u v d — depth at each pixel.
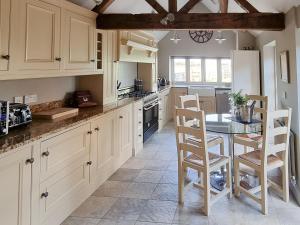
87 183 3.05
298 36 3.01
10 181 1.84
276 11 3.67
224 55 7.75
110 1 3.72
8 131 2.23
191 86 7.91
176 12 3.61
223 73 7.96
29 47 2.43
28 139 2.00
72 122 2.68
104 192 3.23
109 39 4.15
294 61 3.09
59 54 2.89
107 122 3.58
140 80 6.36
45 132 2.23
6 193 1.81
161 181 3.58
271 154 2.96
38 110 3.16
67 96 3.79
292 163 3.21
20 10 2.29
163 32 7.49
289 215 2.69
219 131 3.10
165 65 8.09
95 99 4.05
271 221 2.59
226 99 7.32
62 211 2.56
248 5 3.54
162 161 4.40
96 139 3.24
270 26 3.48
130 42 4.64
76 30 3.23
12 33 2.21
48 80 3.34
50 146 2.31
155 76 6.80
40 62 2.59
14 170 1.88
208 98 7.46
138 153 4.84
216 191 3.07
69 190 2.67
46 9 2.64
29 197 2.05
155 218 2.66
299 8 2.93
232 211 2.79
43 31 2.62
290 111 2.79
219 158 2.97
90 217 2.67
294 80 3.12
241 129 3.15
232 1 4.97
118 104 4.16
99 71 3.87
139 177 3.71
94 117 3.13
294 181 3.15
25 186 2.00
